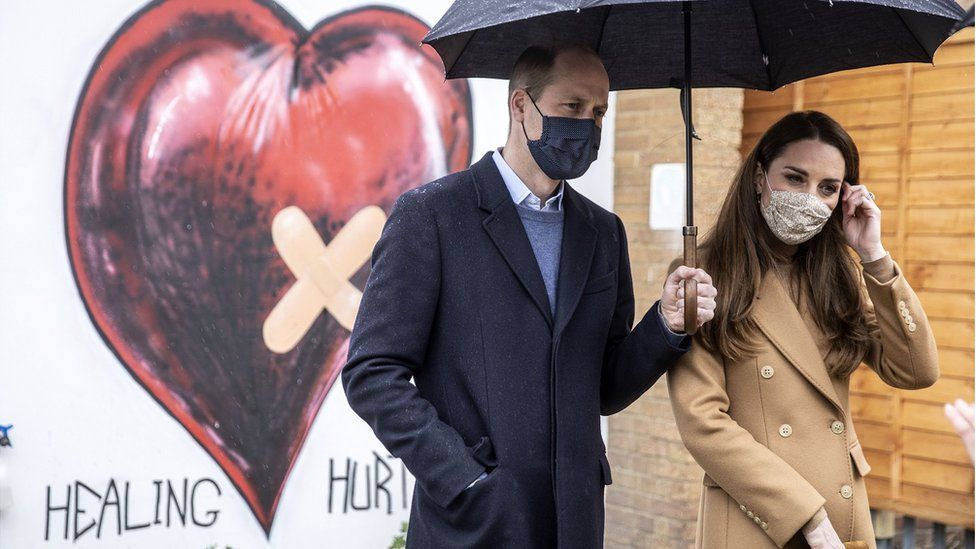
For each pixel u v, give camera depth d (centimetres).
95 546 409
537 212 254
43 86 399
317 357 454
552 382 243
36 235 399
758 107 534
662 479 525
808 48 294
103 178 411
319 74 451
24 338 397
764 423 271
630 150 539
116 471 414
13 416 395
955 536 469
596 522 249
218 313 433
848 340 278
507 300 245
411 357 244
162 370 422
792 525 254
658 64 307
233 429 436
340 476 459
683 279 244
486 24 228
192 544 428
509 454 238
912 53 279
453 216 249
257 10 438
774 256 281
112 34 411
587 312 253
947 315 465
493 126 493
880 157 490
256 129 439
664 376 524
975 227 455
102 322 411
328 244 455
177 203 425
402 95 470
